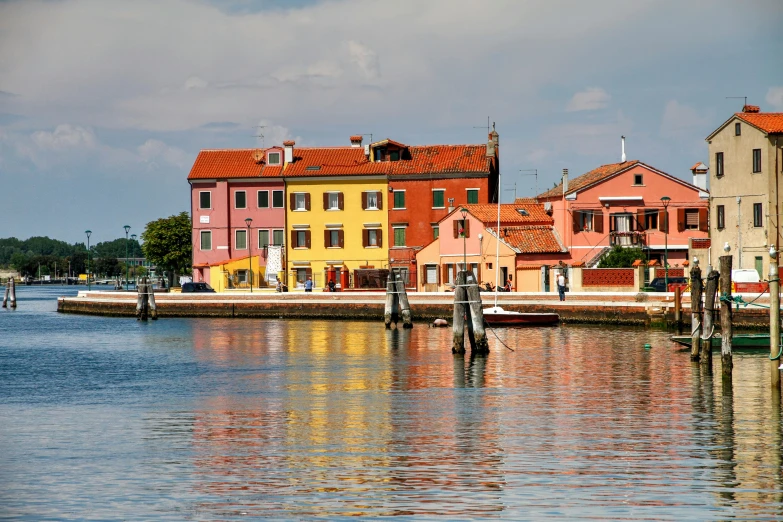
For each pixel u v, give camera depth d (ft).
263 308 329.52
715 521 76.38
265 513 79.41
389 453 99.04
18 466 95.09
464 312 191.62
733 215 294.05
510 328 255.50
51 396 142.72
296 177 389.19
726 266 143.95
